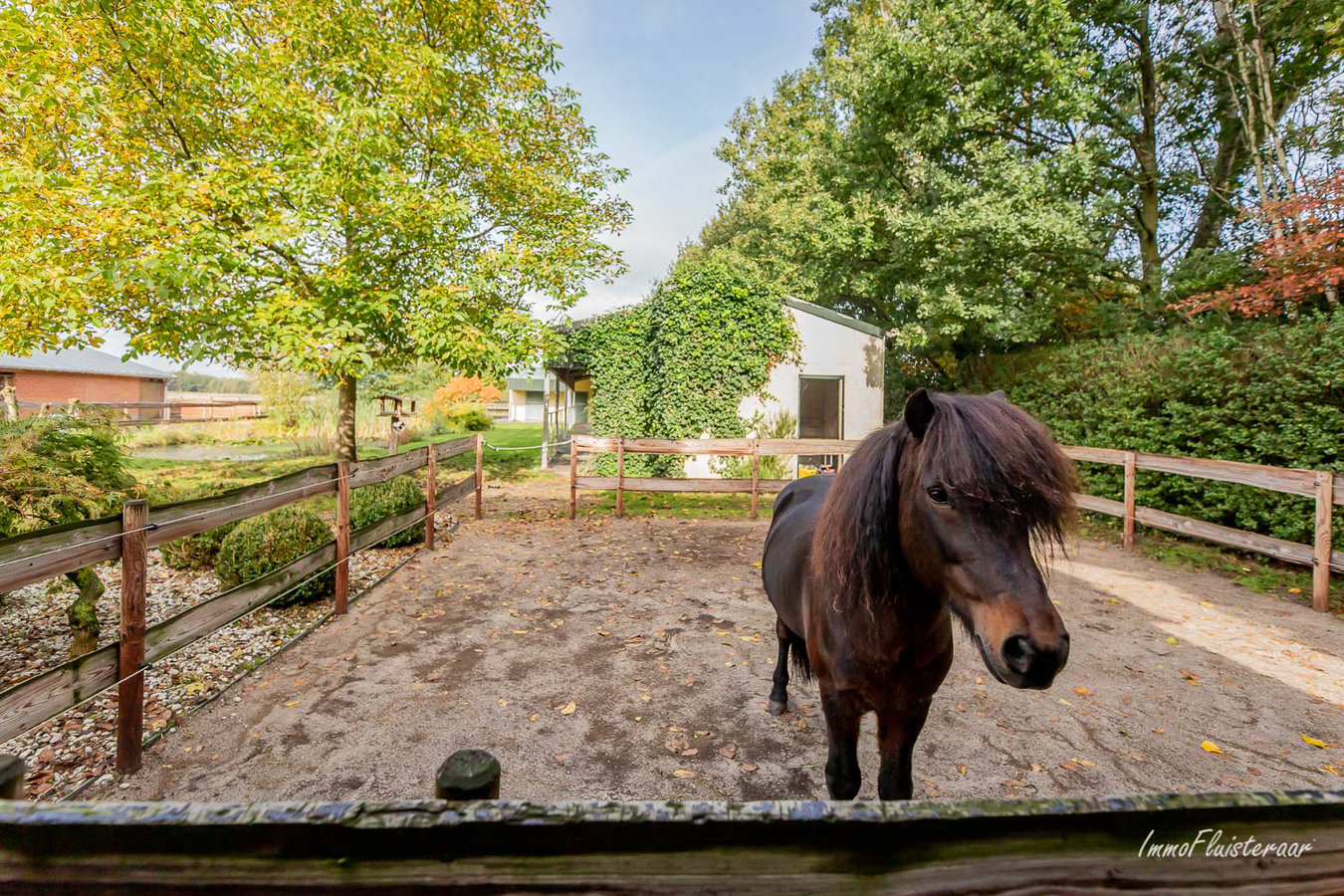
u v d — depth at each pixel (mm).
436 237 7355
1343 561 4336
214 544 5258
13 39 5438
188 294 5926
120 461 3854
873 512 1600
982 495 1277
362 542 4645
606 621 4301
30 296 4898
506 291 8133
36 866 585
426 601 4648
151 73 6465
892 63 9594
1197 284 8164
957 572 1354
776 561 2584
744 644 3926
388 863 592
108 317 6160
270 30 7574
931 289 9906
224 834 585
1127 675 3463
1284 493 5383
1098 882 627
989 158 9148
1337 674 3471
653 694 3242
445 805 599
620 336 11992
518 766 2572
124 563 2373
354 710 2996
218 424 19406
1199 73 9625
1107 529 7324
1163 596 4836
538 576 5355
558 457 15516
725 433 11281
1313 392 5207
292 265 7105
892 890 614
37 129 5723
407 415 19719
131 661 2404
